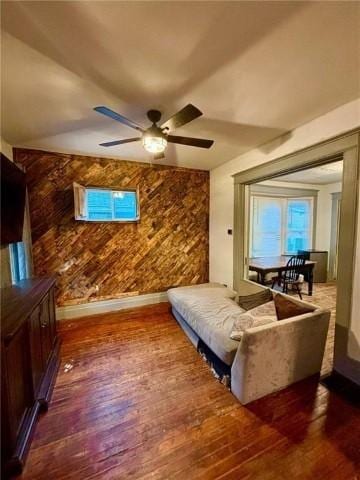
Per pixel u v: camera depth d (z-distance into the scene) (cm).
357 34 134
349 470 138
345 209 219
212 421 174
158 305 427
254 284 355
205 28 130
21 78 172
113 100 203
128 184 402
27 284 238
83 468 141
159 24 126
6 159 186
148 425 171
